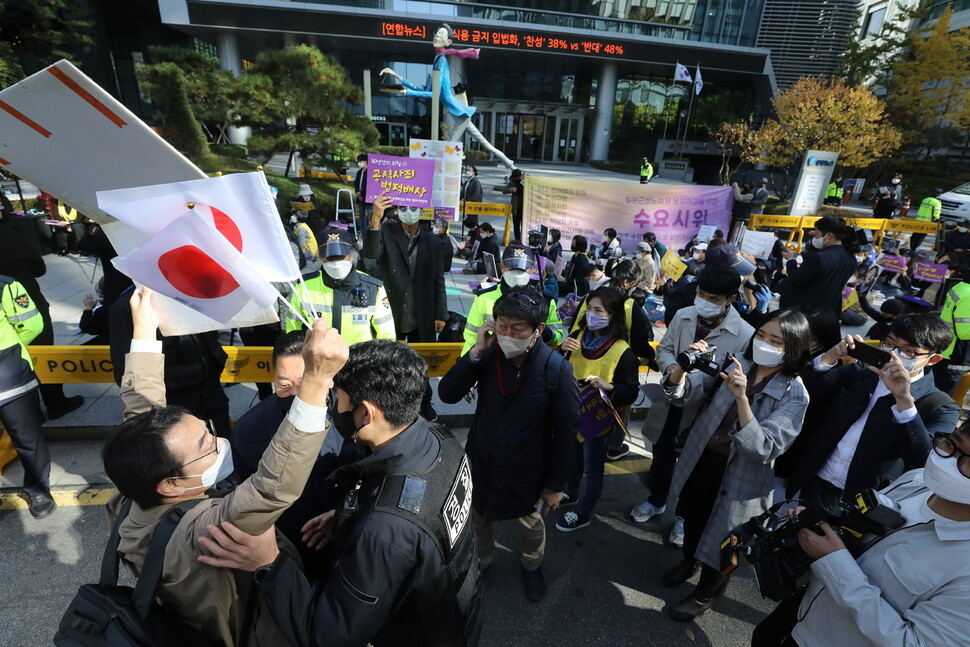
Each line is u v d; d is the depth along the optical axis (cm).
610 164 3100
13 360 289
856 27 2895
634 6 2906
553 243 922
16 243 394
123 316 267
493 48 2725
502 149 3288
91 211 149
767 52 2909
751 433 216
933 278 812
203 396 315
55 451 380
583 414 304
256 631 140
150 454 126
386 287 477
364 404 138
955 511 133
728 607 286
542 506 260
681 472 263
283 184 1384
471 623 160
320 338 117
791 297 471
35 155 133
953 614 125
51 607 259
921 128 2606
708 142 3228
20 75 1758
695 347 245
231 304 144
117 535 141
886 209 1545
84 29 2330
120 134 130
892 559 143
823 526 156
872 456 242
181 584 125
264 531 123
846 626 154
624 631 267
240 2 2417
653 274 742
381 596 125
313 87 1404
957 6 2716
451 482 145
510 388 236
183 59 1492
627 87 3203
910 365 234
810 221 1224
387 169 559
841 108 1895
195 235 128
